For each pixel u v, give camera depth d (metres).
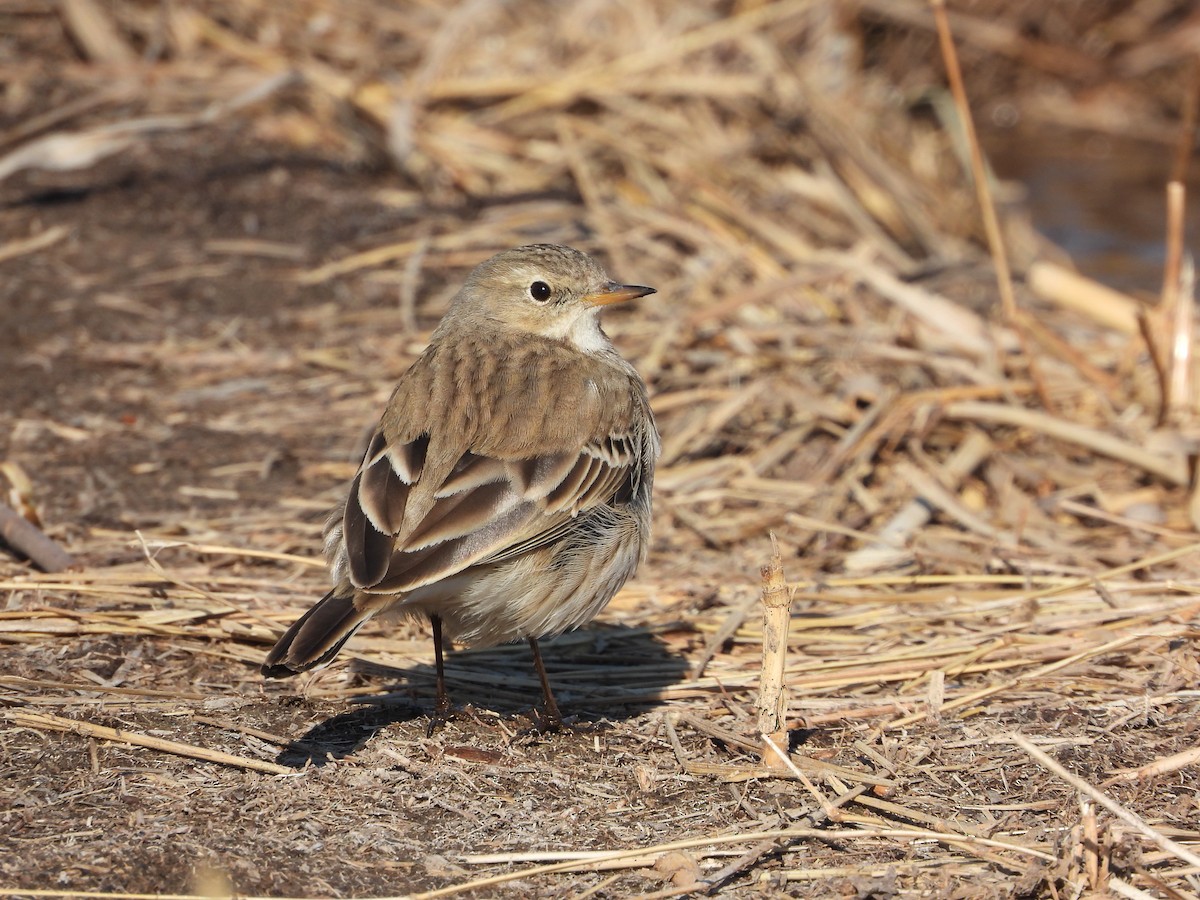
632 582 11.38
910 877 7.56
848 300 15.51
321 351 14.77
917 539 12.02
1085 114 27.80
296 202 17.56
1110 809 7.51
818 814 8.11
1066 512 12.70
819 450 13.41
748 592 11.12
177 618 10.02
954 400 13.73
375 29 20.59
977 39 27.86
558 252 10.20
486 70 20.20
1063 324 16.70
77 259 16.08
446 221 17.38
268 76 19.64
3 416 13.30
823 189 19.23
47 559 10.60
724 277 16.23
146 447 13.01
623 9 21.08
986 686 9.66
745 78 20.02
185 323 15.10
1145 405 14.14
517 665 10.14
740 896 7.43
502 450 8.62
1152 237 21.75
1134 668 9.85
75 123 18.30
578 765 8.74
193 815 7.88
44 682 9.20
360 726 9.09
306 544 11.45
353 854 7.64
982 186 14.04
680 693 9.70
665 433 13.52
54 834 7.61
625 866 7.59
